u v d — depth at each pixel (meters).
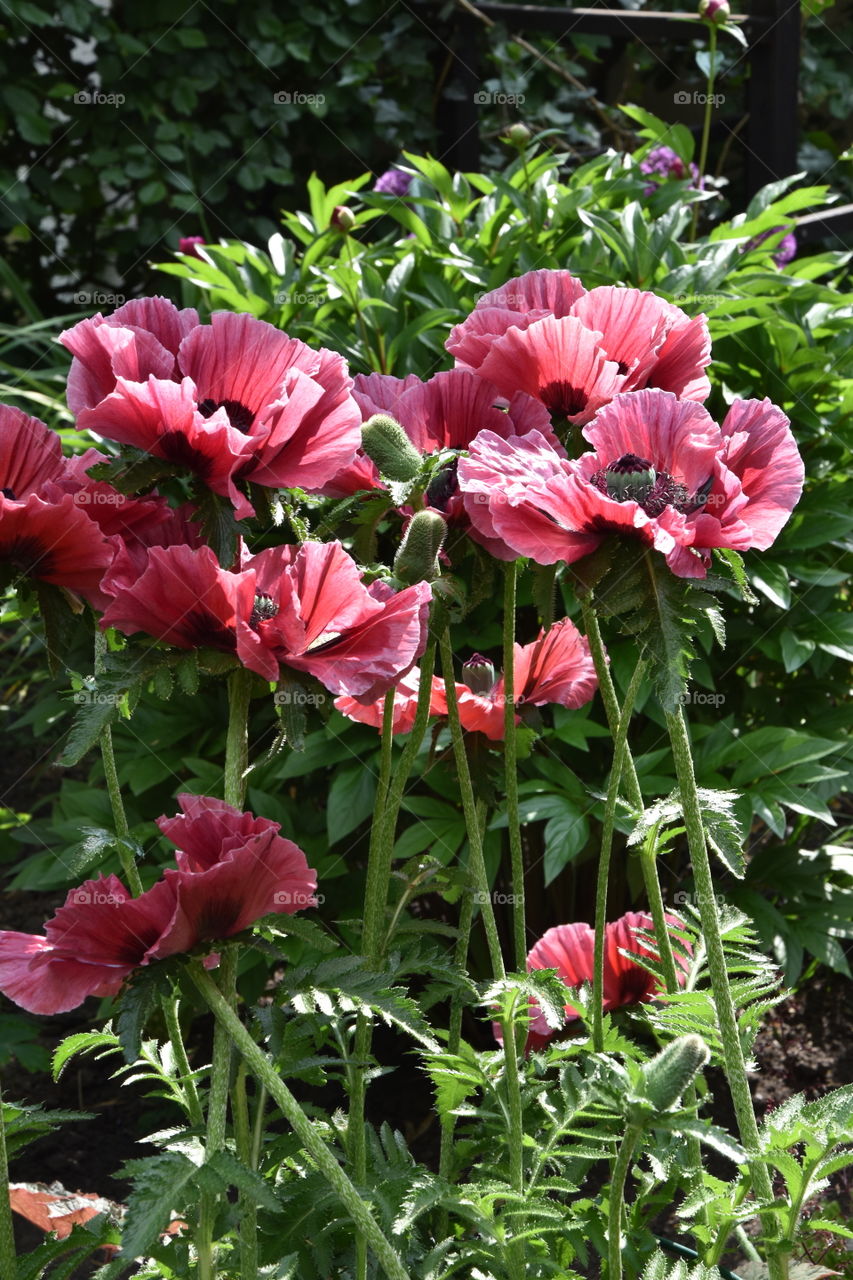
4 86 3.56
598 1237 1.24
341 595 1.06
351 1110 1.20
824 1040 2.04
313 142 3.87
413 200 2.12
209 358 1.12
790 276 2.05
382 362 1.98
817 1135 1.13
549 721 1.90
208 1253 1.09
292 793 2.09
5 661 2.95
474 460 1.13
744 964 1.26
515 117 3.79
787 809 2.29
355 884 1.87
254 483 1.12
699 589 1.10
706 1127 1.07
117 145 3.71
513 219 2.13
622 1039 1.27
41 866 2.00
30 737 2.74
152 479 1.09
